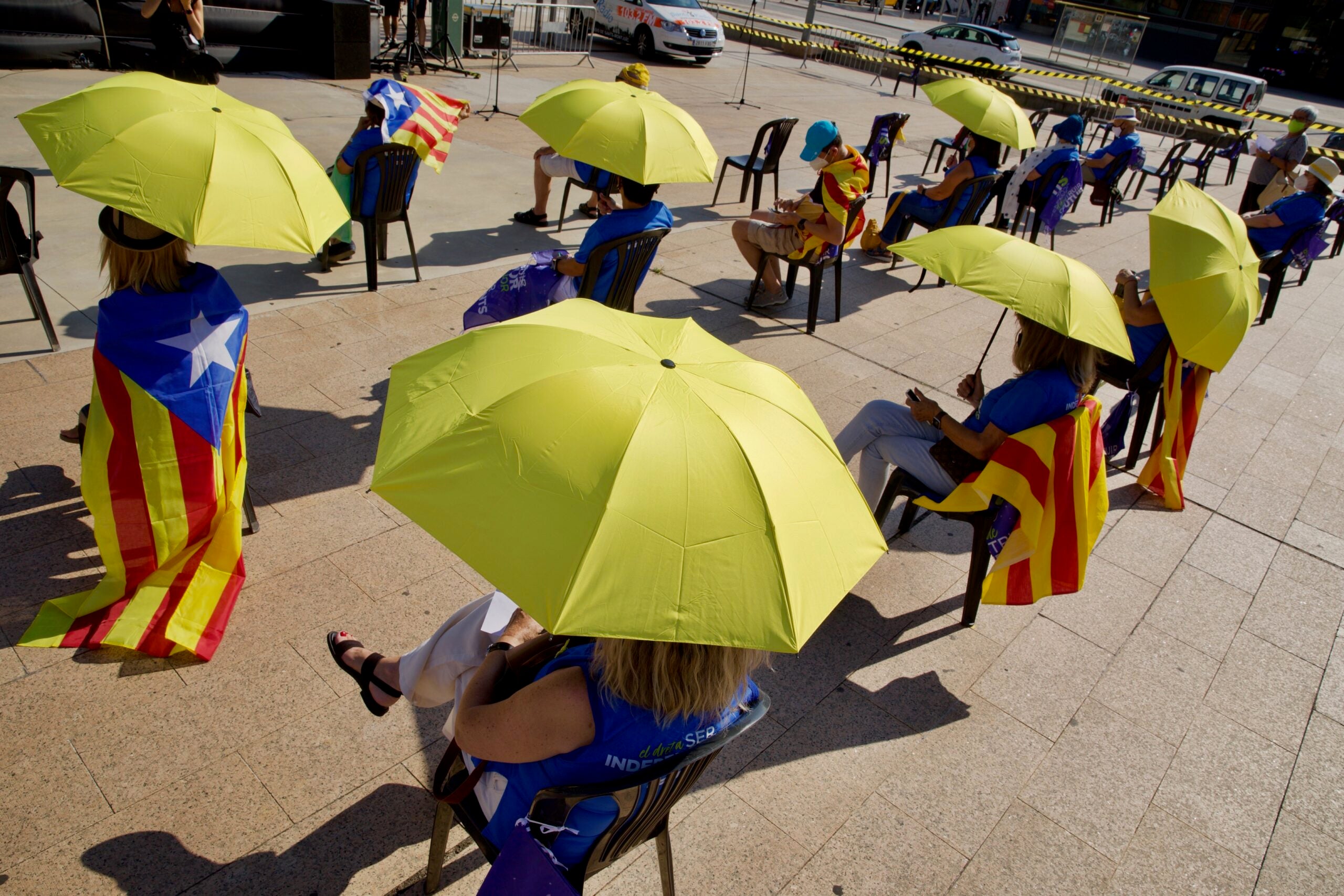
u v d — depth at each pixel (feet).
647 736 5.63
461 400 5.92
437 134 18.42
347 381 15.37
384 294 18.88
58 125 9.27
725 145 36.50
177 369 9.51
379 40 38.40
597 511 5.11
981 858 8.87
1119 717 10.99
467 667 7.54
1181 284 13.88
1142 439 16.97
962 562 13.73
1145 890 8.77
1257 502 16.61
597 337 6.36
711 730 5.92
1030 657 11.85
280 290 18.33
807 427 6.31
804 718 10.34
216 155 9.23
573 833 5.93
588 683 5.59
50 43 30.25
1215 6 109.40
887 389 18.58
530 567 4.99
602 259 14.65
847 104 52.34
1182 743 10.71
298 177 9.80
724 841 8.63
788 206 21.16
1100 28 86.53
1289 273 33.30
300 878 7.64
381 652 10.04
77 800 7.91
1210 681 11.80
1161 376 16.01
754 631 5.00
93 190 8.71
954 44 81.10
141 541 9.89
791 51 71.87
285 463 13.01
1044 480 10.64
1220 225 14.47
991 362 20.61
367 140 17.57
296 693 9.37
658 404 5.65
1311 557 15.06
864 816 9.14
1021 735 10.51
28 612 9.71
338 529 11.89
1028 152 44.86
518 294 15.03
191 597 9.96
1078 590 11.27
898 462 12.25
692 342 6.88
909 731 10.36
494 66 43.73
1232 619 13.15
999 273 10.63
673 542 5.11
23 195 20.44
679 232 26.53
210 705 9.06
